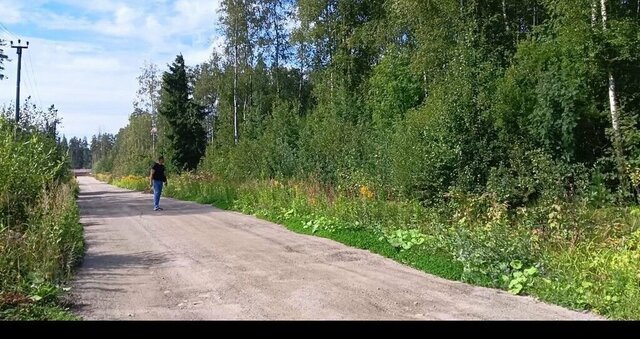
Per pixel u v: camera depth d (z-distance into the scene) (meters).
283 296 6.46
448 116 14.51
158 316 5.65
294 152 20.25
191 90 49.84
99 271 7.86
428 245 8.77
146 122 59.19
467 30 18.95
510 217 10.50
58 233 7.86
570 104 15.56
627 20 15.94
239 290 6.75
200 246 10.06
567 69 16.16
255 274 7.68
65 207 9.82
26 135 12.76
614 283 6.55
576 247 8.11
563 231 8.72
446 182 13.65
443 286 7.13
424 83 24.30
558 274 7.09
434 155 13.80
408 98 25.42
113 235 11.55
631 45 15.87
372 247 9.66
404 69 25.88
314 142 18.88
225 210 17.66
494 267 7.55
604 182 15.09
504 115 15.60
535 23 24.14
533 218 9.53
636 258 7.17
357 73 32.22
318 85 32.44
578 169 14.48
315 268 8.16
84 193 36.03
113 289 6.80
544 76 16.47
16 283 6.21
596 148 16.23
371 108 25.84
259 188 17.17
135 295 6.51
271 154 20.97
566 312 6.02
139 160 53.44
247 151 23.34
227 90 39.12
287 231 12.16
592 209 11.42
